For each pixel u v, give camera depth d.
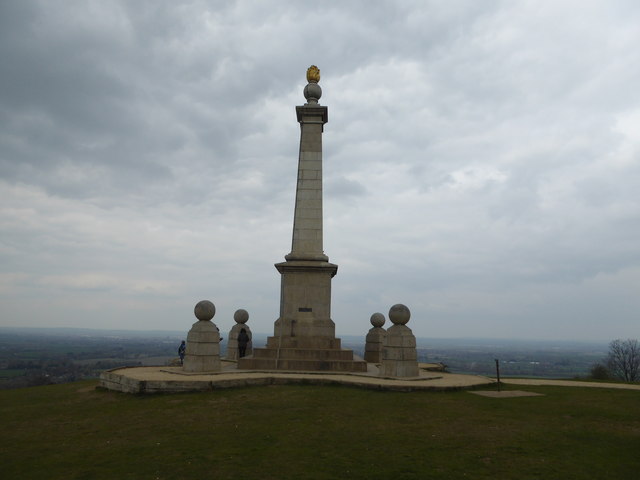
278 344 27.67
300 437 13.97
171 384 19.81
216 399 18.67
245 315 35.19
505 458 12.21
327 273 28.45
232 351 34.50
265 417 16.12
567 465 11.74
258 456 12.45
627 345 64.38
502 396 19.45
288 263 28.34
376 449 12.91
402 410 17.00
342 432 14.44
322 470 11.48
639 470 11.46
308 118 30.75
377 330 34.75
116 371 24.56
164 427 15.30
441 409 17.12
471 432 14.35
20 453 13.25
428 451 12.73
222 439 13.91
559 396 19.56
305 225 29.45
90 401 19.67
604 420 15.66
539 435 14.03
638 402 18.34
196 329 24.27
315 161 30.28
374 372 25.45
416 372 23.77
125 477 11.28
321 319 28.03
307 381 21.48
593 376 56.59
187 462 12.12
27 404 19.56
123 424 15.86
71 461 12.49
